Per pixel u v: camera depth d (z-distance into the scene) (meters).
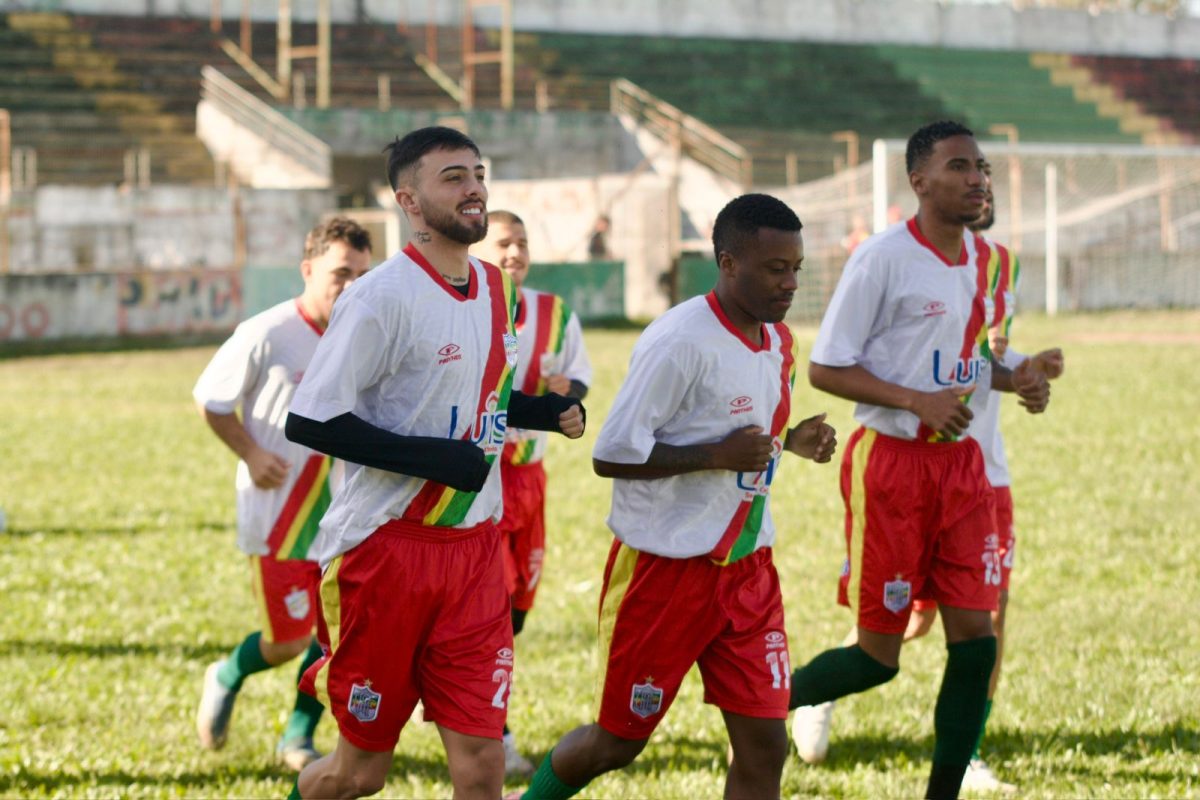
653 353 7.73
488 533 7.48
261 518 9.92
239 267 51.19
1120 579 15.41
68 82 64.62
